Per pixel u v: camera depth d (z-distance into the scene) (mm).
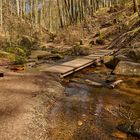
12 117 9016
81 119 9672
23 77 15094
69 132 8492
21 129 8195
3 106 9914
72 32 48844
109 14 56969
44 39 50812
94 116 10008
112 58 21250
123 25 39312
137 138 8070
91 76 17375
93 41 38188
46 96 12148
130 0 58906
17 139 7473
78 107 11086
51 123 9195
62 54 28859
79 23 59031
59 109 10789
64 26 63406
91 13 70188
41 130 8438
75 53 28828
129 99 12203
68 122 9367
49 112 10328
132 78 16453
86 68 20312
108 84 14891
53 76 16016
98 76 17359
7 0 63500
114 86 14352
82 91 13695
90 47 34281
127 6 54719
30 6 73188
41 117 9594
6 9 57000
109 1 74938
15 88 12625
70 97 12578
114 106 11203
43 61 22672
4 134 7652
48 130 8547
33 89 12836
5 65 19391
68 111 10555
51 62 22281
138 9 43031
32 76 15547
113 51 26797
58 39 47156
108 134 8367
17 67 18266
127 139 8016
